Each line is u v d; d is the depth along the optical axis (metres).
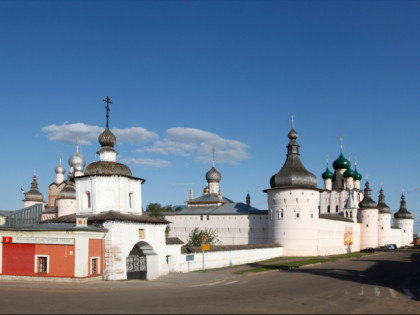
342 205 106.81
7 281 29.89
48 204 107.75
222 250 47.31
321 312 18.52
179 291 24.98
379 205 108.75
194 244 72.31
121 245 32.41
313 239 67.75
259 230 74.75
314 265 49.34
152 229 35.78
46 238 30.23
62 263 29.66
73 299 21.36
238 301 20.86
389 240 107.94
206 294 23.41
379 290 26.84
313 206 68.50
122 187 35.41
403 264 51.28
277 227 68.31
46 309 18.36
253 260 55.34
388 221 107.88
